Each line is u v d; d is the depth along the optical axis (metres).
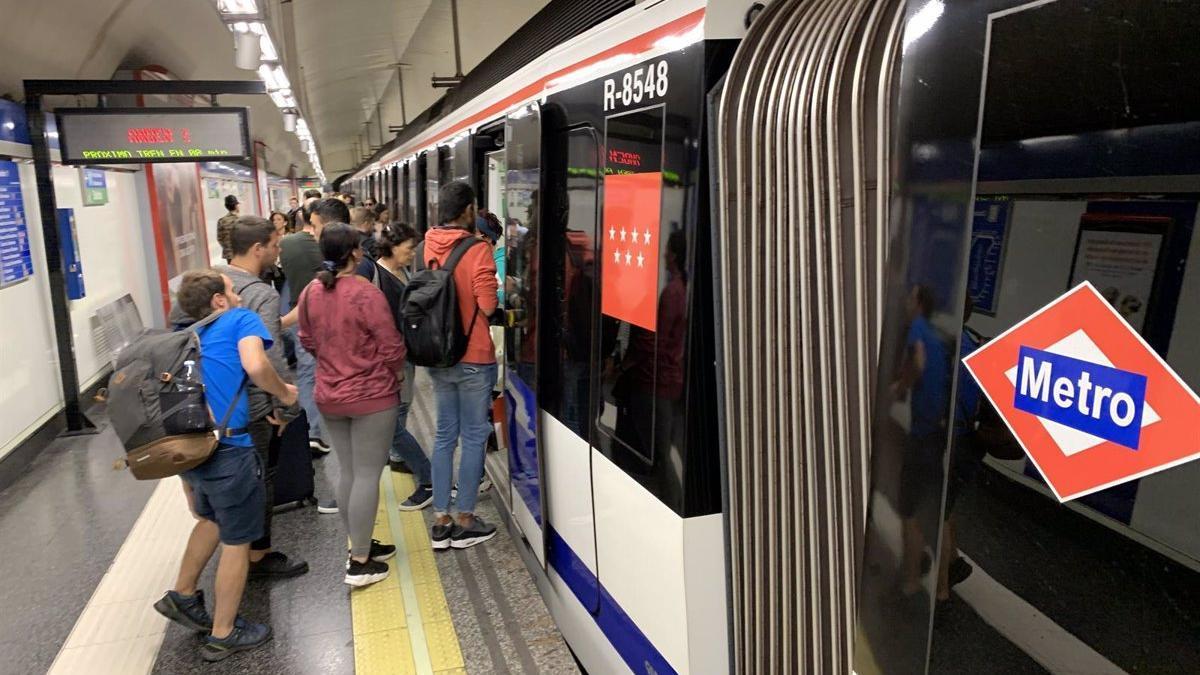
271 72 8.56
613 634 2.46
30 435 5.76
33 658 3.15
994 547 0.98
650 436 2.04
